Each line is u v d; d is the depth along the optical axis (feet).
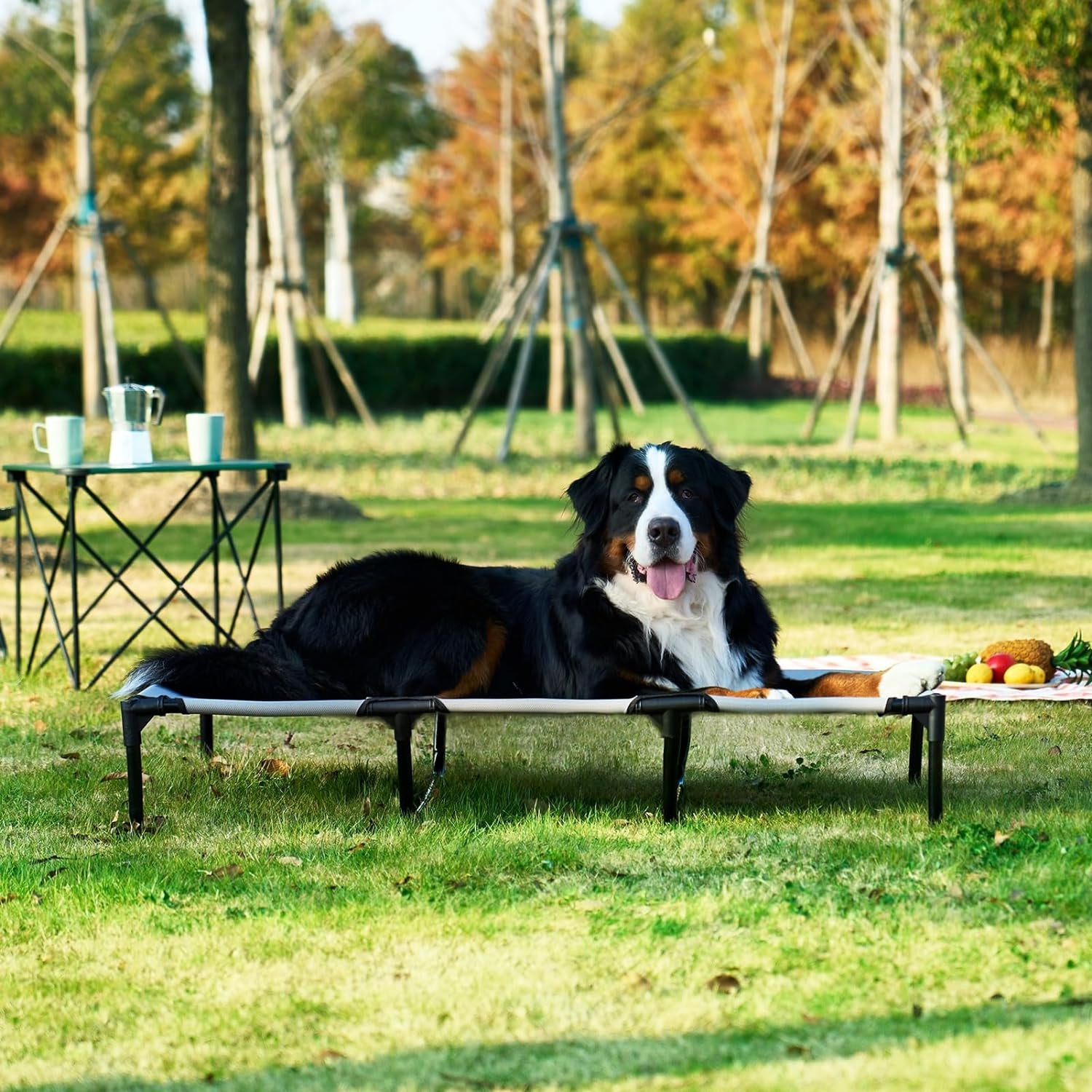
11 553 33.50
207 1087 8.65
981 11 45.34
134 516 44.50
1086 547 37.63
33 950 10.99
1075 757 16.42
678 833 13.57
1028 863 12.16
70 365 83.66
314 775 16.42
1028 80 46.57
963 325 72.02
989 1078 8.27
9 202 133.90
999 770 16.01
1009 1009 9.30
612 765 16.92
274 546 38.19
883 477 57.00
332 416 81.20
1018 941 10.48
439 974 10.30
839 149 115.85
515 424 86.58
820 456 67.46
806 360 113.80
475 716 13.87
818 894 11.69
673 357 113.39
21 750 17.63
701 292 153.99
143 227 132.05
